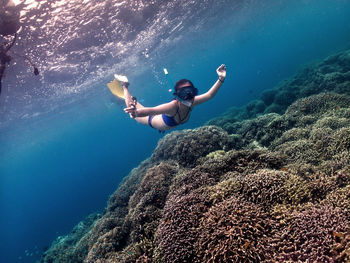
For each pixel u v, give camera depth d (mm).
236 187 4605
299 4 44906
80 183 85750
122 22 13625
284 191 4156
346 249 2809
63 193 83250
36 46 11570
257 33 63188
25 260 36750
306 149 6289
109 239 7023
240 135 10094
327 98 8969
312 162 5766
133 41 17641
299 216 3555
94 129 79750
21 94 18078
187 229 4168
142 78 38219
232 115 21859
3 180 106250
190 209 4488
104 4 10906
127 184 12453
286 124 8656
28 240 45531
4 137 31766
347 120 6902
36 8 8852
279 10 42344
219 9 23875
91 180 78625
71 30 11633
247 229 3535
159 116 3625
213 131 9680
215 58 75875
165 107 3189
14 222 71125
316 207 3684
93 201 49281
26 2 8281
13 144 39844
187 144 9188
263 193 4234
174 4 15898
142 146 87875
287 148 6691
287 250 3238
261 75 74250
